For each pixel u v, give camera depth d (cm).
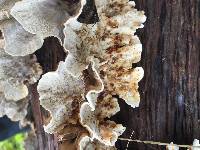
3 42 19
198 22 17
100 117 18
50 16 18
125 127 18
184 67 18
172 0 17
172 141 18
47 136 21
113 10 17
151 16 17
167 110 18
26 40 18
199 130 18
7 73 20
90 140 18
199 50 17
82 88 17
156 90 18
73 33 17
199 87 18
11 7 18
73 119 18
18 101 23
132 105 17
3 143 54
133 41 17
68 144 18
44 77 17
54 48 19
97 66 17
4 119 38
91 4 17
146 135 18
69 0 18
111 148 18
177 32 17
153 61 18
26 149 25
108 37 17
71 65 17
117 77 17
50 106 18
